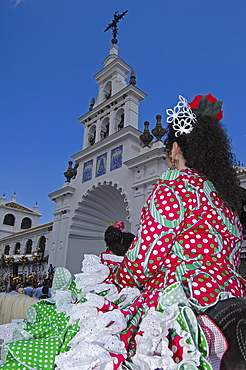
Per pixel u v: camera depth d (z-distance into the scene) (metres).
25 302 3.97
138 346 1.16
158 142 14.12
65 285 1.75
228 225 1.53
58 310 1.42
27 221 41.53
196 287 1.31
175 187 1.48
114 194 16.72
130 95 17.23
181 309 1.19
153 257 1.36
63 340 1.25
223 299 1.27
